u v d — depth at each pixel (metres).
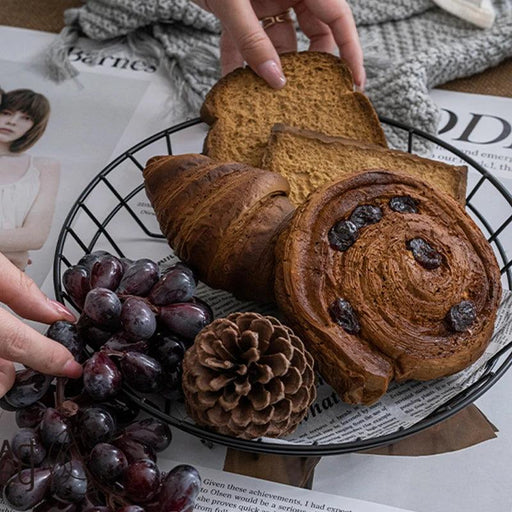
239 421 0.49
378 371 0.51
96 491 0.49
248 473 0.52
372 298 0.52
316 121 0.63
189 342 0.52
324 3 0.65
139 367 0.50
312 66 0.65
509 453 0.53
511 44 0.70
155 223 0.62
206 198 0.54
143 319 0.50
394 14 0.73
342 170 0.59
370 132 0.63
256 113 0.63
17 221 0.61
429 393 0.53
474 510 0.51
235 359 0.49
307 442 0.51
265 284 0.54
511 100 0.69
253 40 0.62
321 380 0.54
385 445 0.52
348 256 0.52
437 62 0.68
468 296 0.53
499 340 0.54
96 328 0.51
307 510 0.51
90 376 0.49
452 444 0.53
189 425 0.50
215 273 0.54
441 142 0.61
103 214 0.62
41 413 0.51
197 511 0.51
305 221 0.53
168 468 0.52
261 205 0.54
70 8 0.75
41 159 0.65
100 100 0.69
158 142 0.66
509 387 0.55
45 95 0.69
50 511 0.48
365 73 0.69
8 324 0.48
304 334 0.52
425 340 0.51
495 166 0.65
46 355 0.49
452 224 0.54
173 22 0.72
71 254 0.60
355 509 0.51
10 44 0.72
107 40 0.72
